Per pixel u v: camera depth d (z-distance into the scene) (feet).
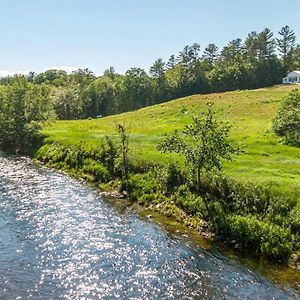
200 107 317.22
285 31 645.92
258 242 89.66
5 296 67.87
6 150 236.63
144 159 143.64
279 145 179.01
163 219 111.14
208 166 110.93
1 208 118.01
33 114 248.11
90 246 91.40
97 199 130.62
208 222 102.68
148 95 592.60
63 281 74.33
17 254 85.51
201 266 82.43
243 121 254.27
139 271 79.51
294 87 408.05
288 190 101.19
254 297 70.28
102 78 655.35
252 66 589.32
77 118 529.04
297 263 83.15
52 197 131.85
